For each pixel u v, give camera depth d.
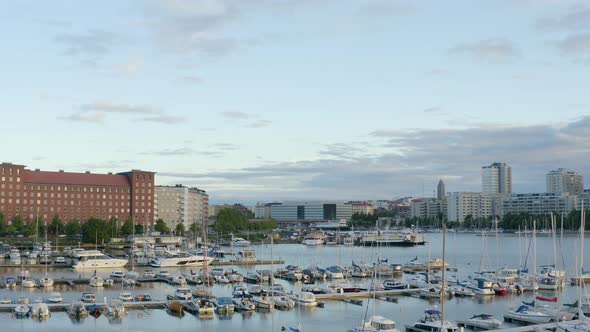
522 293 146.38
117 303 118.06
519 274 170.62
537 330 96.75
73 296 136.25
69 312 113.69
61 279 162.12
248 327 105.44
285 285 162.38
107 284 155.12
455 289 142.75
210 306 116.81
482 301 135.25
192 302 119.50
